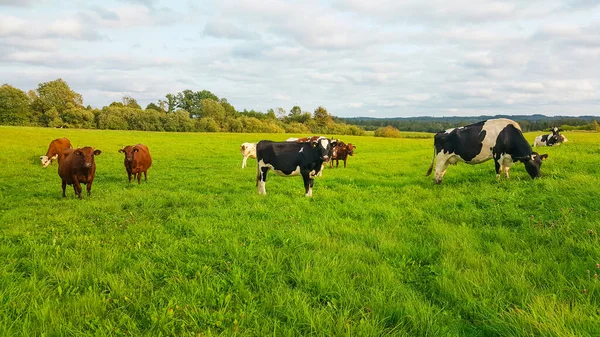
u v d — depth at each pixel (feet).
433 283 14.52
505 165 37.96
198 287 14.14
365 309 12.42
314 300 13.09
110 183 47.96
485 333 11.18
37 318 11.73
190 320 11.89
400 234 21.31
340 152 70.54
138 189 41.63
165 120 266.57
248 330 11.19
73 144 120.37
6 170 61.16
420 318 11.66
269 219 25.39
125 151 46.83
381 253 18.29
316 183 45.73
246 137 189.67
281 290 13.85
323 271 15.25
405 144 157.58
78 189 35.99
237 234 21.36
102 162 77.82
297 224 23.54
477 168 48.21
